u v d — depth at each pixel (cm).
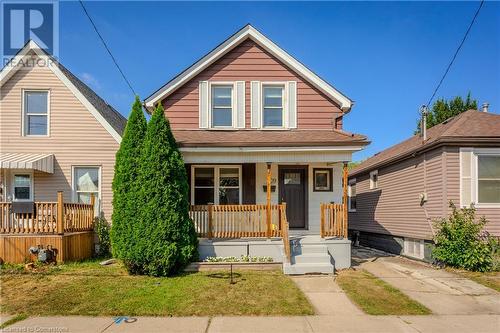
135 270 909
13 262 1008
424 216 1222
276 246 1066
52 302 698
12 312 648
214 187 1272
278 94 1350
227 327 583
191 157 1117
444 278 922
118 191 959
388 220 1533
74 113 1244
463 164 1102
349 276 934
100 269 966
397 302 721
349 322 609
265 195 1266
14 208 1011
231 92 1344
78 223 1105
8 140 1223
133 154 977
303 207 1265
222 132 1289
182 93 1325
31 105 1245
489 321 617
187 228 962
